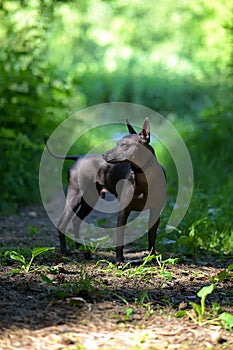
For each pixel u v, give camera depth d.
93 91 34.22
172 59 39.28
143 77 37.62
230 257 12.59
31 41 21.39
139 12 41.47
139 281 10.35
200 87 33.12
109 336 8.11
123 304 9.16
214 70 29.08
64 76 23.91
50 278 10.24
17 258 10.68
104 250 12.69
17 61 19.94
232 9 22.81
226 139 23.23
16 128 19.53
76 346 7.82
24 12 21.20
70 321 8.48
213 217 14.91
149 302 9.28
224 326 8.45
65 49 35.88
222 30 26.53
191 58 39.66
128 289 9.88
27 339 7.92
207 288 8.84
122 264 11.26
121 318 8.62
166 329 8.38
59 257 11.52
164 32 41.59
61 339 7.96
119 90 35.47
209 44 28.58
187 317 8.75
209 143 23.33
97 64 39.16
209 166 20.72
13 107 19.22
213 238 13.45
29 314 8.60
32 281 10.01
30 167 19.33
